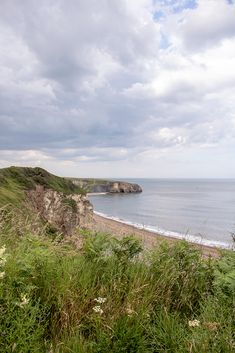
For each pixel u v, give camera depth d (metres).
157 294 4.18
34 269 4.00
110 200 153.25
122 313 3.72
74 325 3.62
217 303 3.96
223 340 3.26
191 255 4.82
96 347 3.25
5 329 3.07
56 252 5.03
